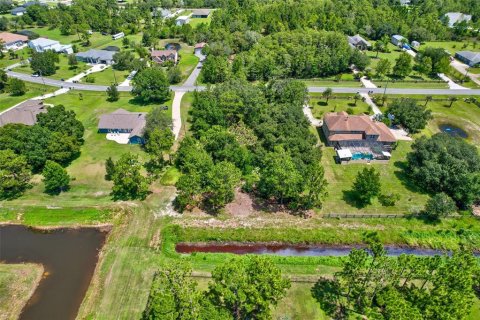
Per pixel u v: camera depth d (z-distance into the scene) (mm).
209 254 65812
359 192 77438
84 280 61406
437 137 89188
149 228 71938
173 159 92750
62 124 93875
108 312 55125
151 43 182625
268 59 140625
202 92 116688
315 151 87812
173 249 67312
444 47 181750
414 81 139250
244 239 70062
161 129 94500
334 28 187250
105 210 76562
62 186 80875
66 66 159750
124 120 104562
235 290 48250
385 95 129125
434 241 70062
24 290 59562
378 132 96875
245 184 82625
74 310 56375
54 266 64250
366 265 60344
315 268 62969
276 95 115562
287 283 51844
